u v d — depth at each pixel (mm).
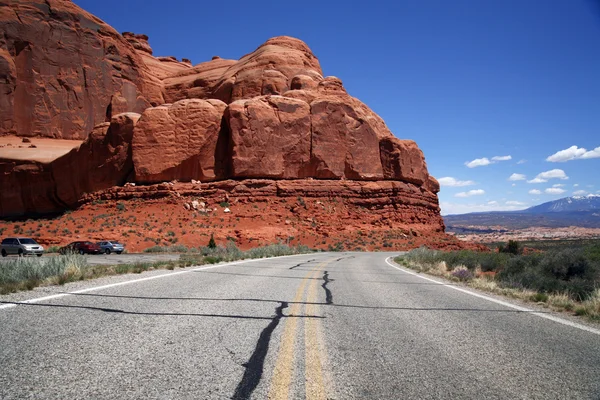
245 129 63312
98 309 6344
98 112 95375
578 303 8961
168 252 36531
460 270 14930
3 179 74875
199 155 63000
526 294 9961
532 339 5520
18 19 89250
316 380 3686
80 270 10625
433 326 6199
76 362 3879
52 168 73812
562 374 4074
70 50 93438
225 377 3684
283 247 36844
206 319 6074
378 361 4336
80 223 50781
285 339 5090
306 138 68000
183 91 104500
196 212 56219
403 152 76750
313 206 62750
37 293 7512
